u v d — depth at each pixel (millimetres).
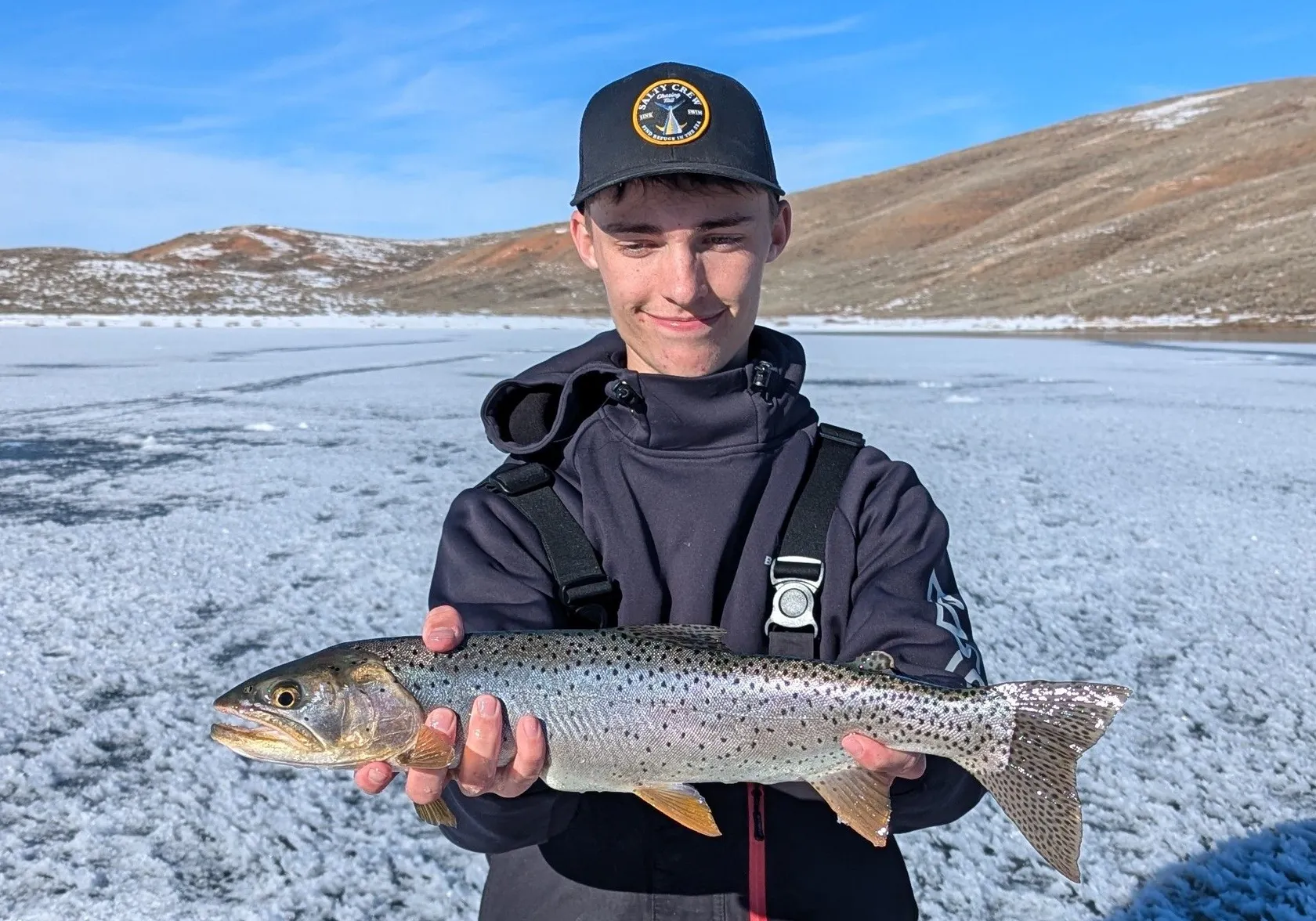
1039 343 25484
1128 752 3258
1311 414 10242
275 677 1906
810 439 2059
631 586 1893
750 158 1927
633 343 2062
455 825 1791
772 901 1803
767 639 1916
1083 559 5094
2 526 5707
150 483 6824
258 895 2557
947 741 1829
